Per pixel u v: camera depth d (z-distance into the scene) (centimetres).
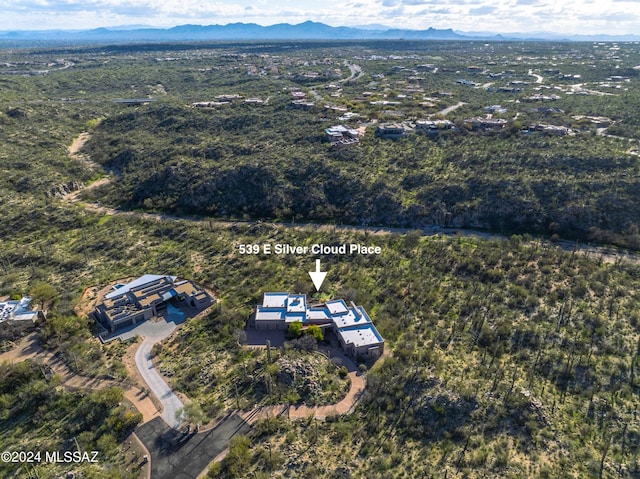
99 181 13500
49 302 7338
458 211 10462
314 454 4650
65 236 10025
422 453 4634
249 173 12131
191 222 10938
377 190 11150
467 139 13875
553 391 5388
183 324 6894
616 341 6159
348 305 7312
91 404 5259
